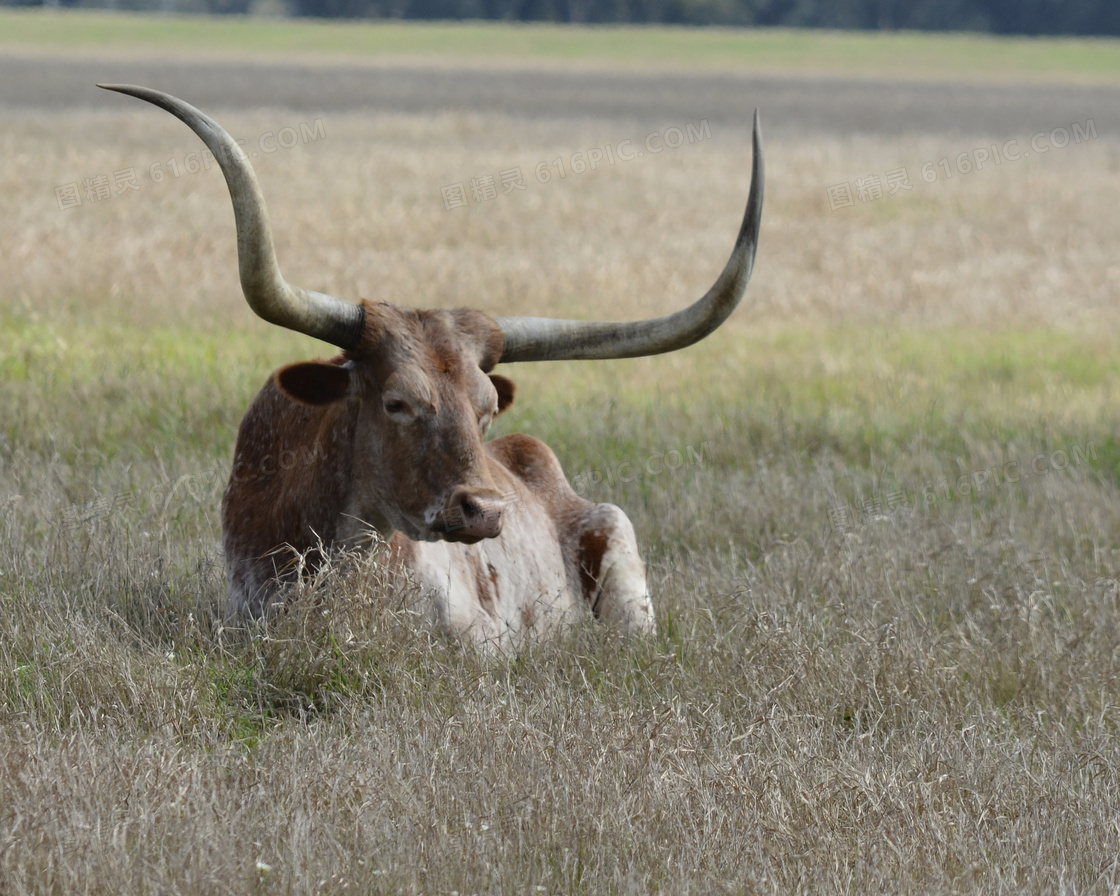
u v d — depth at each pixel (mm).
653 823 17203
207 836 15922
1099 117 195250
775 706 21094
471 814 17172
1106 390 50062
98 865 15352
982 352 56938
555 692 21406
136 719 19625
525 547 26062
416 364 21000
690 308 22219
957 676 23438
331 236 73875
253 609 23422
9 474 31781
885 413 45125
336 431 22281
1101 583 28406
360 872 15750
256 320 54719
